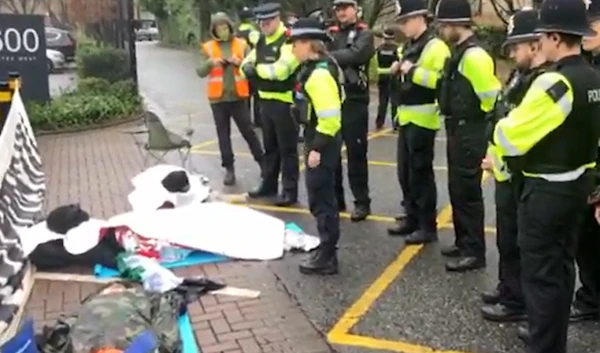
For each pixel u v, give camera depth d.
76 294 4.78
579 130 3.27
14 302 4.45
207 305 4.62
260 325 4.32
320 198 5.07
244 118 7.61
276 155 7.08
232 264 5.36
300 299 4.71
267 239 5.68
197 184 6.76
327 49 5.56
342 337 4.17
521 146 3.29
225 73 7.54
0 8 21.67
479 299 4.66
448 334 4.18
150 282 4.72
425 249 5.64
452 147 5.02
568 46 3.27
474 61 4.70
